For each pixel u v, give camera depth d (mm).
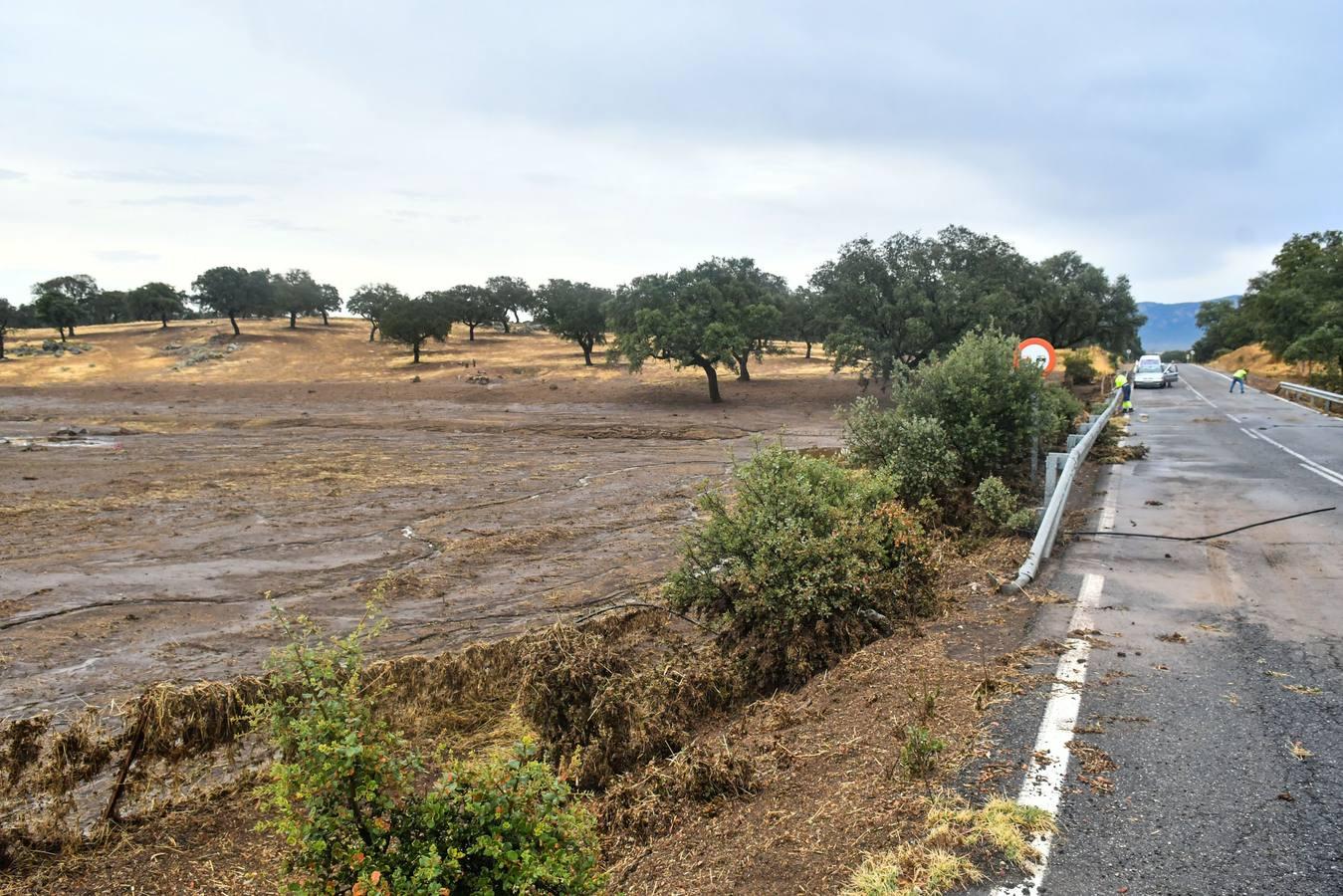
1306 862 3217
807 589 6539
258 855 5000
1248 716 4574
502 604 10984
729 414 44531
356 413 45406
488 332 113312
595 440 34875
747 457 28109
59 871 4922
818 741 4789
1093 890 3105
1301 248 63219
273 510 18312
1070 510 11625
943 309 42219
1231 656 5555
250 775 5801
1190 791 3783
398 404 50531
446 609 10812
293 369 75938
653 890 3576
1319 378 41188
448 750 5953
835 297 46562
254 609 10977
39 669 8742
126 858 5027
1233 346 104062
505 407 48688
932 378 12422
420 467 25844
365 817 2928
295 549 14586
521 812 2953
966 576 8047
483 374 65312
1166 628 6230
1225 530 9945
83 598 11469
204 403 51312
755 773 4492
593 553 13977
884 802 3885
